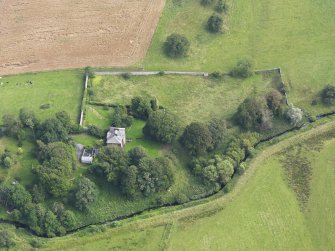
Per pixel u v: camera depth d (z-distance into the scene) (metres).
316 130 173.12
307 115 177.50
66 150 151.62
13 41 191.00
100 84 178.75
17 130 157.75
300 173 161.12
